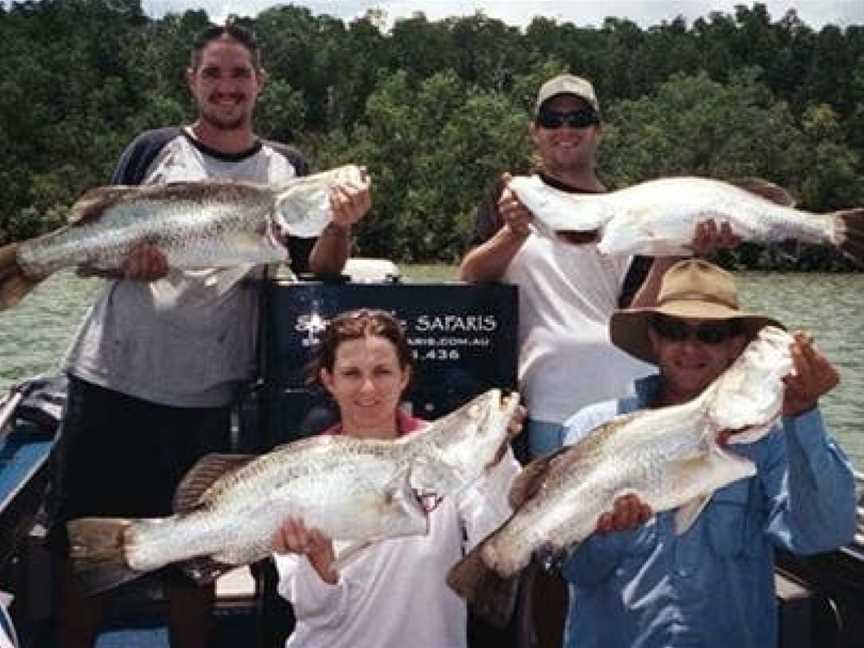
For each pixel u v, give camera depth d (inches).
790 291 826.8
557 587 96.0
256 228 90.3
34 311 535.5
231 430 103.0
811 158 1322.6
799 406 62.1
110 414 97.6
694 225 91.7
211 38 96.9
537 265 100.4
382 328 73.6
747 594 71.0
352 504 65.6
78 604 98.6
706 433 62.4
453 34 1881.2
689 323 72.4
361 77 1633.9
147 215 90.6
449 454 64.7
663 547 70.6
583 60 1834.4
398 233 1181.1
